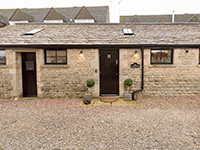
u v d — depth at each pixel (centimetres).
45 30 813
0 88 672
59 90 680
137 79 670
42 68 671
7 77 667
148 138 335
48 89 680
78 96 682
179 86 670
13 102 625
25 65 708
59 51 682
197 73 664
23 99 667
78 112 503
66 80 675
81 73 673
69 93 681
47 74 673
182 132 359
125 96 632
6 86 671
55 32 774
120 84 674
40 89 679
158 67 662
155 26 879
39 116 470
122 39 678
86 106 566
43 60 671
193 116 455
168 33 749
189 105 559
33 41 655
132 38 688
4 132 369
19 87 694
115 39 679
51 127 393
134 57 662
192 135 345
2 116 471
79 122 422
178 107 539
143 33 757
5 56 667
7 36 713
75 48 660
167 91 673
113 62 686
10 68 663
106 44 640
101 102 612
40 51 661
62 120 437
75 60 668
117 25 918
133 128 383
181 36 704
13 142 325
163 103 587
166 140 327
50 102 621
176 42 646
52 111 515
